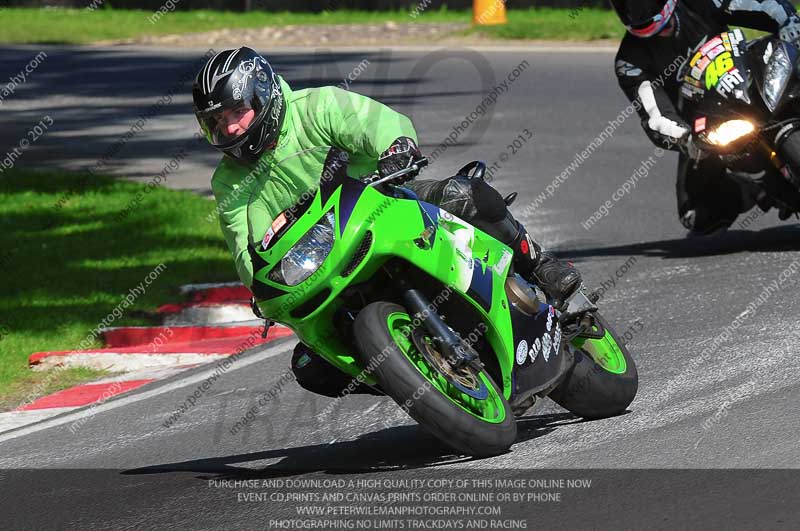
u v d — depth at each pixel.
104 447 21.34
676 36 30.62
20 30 116.19
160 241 40.88
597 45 84.31
